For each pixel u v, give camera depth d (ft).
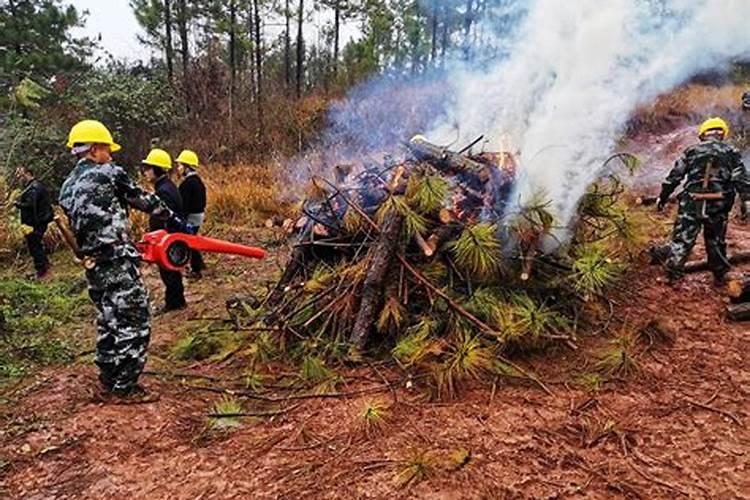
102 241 12.10
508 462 9.76
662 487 9.11
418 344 13.07
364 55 57.88
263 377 13.26
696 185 17.39
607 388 12.25
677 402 11.64
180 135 52.44
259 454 10.29
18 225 28.89
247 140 50.98
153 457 10.35
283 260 24.80
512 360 13.38
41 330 17.17
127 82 54.08
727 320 15.44
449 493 9.00
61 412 11.94
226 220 33.14
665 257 19.20
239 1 56.29
